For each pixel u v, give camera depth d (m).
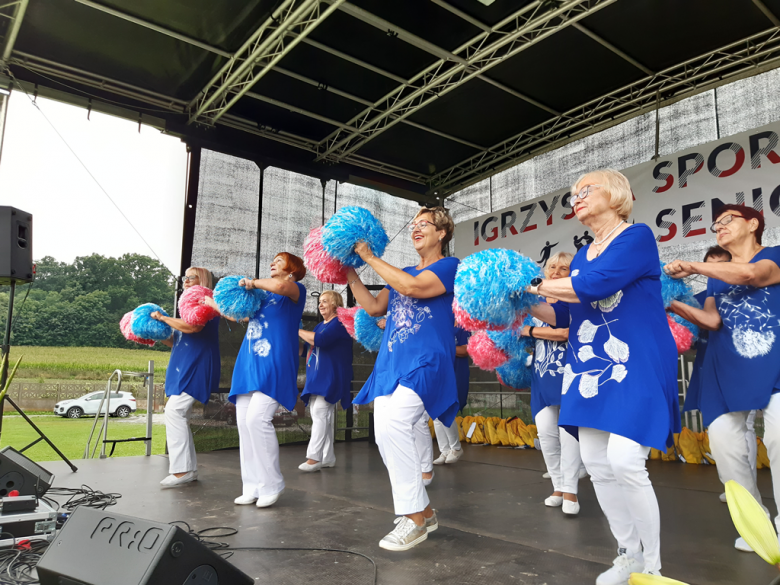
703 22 5.18
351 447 6.25
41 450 9.24
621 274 1.64
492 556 2.16
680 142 6.20
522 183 7.62
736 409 2.33
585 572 1.96
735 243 2.57
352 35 5.50
